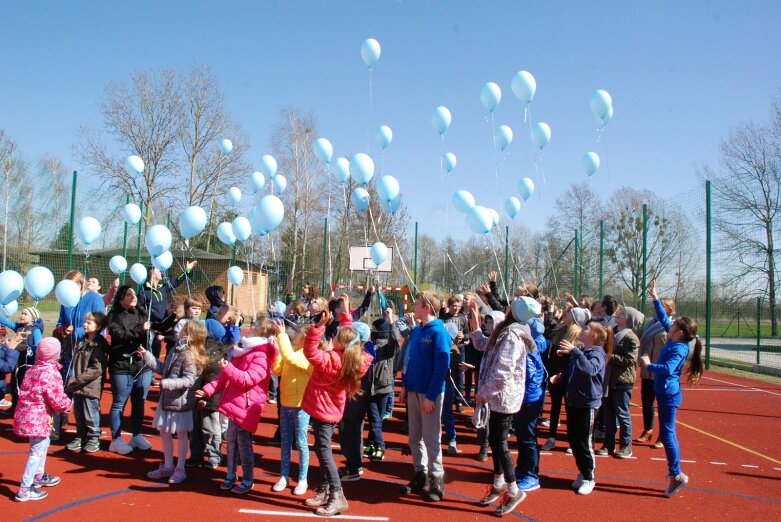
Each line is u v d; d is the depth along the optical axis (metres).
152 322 7.35
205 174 32.53
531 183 8.71
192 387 5.34
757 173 25.67
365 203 8.16
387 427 7.92
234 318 7.30
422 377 5.05
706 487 5.57
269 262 18.27
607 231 16.89
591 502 5.11
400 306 15.70
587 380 5.26
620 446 6.59
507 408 4.75
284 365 5.27
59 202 13.10
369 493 5.18
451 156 8.74
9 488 4.97
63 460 5.82
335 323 7.07
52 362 4.89
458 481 5.62
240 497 4.96
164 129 33.03
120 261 9.09
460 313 8.83
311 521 4.49
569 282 17.97
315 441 4.72
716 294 15.98
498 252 17.58
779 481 5.80
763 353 18.16
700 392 11.33
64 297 6.17
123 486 5.12
